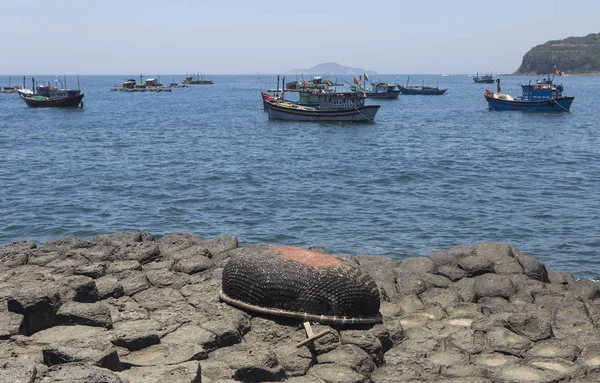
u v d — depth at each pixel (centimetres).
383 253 1883
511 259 1234
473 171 3425
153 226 2231
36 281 1042
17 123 6619
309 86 7312
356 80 7625
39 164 3625
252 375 771
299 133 5634
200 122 6850
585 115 7500
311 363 809
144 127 6266
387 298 1066
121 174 3309
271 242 2017
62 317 866
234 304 946
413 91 13688
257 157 4034
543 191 2823
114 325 880
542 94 7956
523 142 4866
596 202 2573
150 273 1101
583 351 884
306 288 901
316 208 2488
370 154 4194
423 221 2261
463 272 1195
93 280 998
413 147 4612
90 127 6216
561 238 2028
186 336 844
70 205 2539
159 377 704
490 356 870
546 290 1110
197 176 3262
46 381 629
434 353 887
